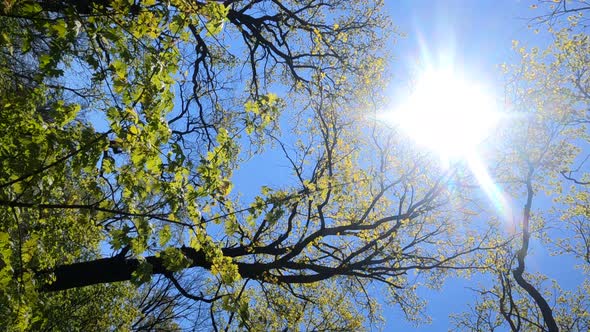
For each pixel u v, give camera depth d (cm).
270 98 576
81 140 471
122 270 920
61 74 463
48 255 624
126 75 490
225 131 550
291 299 1294
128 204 490
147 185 498
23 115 477
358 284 1323
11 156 451
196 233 518
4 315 467
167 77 501
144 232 470
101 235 820
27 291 482
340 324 1358
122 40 493
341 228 1087
